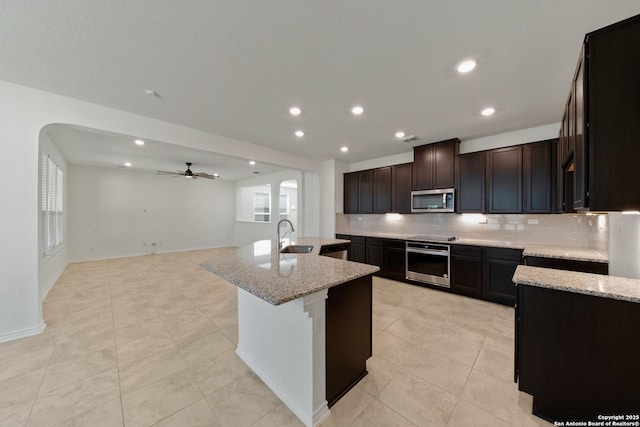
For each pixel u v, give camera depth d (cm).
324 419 147
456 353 216
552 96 248
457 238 408
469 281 355
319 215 556
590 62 118
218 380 183
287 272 173
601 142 115
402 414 151
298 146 436
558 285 138
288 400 159
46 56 186
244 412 154
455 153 386
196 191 802
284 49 180
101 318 287
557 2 138
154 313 302
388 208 480
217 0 137
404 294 371
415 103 266
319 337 148
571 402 137
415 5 141
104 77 216
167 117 304
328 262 208
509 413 151
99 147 448
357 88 235
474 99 256
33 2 136
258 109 281
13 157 230
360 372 183
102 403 159
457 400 162
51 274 408
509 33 162
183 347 228
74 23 153
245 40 170
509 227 370
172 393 169
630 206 110
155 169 669
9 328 233
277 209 718
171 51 181
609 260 231
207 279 452
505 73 209
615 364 127
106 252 641
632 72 110
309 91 241
